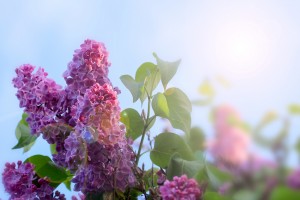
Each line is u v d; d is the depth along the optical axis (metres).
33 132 0.77
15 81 0.78
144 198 0.77
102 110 0.72
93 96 0.72
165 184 0.68
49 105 0.77
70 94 0.76
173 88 0.78
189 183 0.67
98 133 0.71
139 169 0.77
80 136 0.72
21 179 0.78
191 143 0.67
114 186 0.73
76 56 0.77
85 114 0.72
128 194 0.76
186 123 0.77
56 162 0.76
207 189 0.65
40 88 0.77
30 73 0.78
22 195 0.78
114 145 0.73
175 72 0.77
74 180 0.74
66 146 0.73
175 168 0.71
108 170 0.73
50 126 0.76
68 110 0.77
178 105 0.78
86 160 0.72
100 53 0.77
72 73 0.76
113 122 0.72
